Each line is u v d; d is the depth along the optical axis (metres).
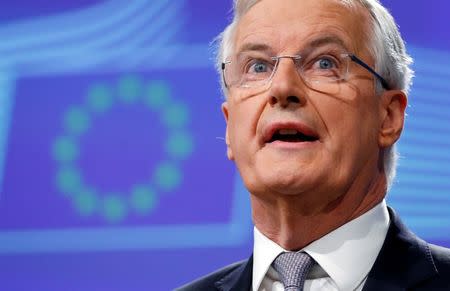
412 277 3.26
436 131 5.96
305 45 3.40
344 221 3.43
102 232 6.37
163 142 6.37
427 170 5.94
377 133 3.51
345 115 3.36
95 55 6.65
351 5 3.52
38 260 6.48
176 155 6.32
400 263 3.32
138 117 6.46
